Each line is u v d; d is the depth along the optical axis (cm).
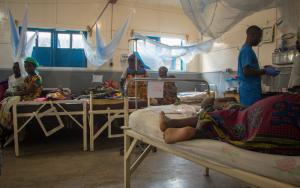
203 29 298
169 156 367
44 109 383
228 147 138
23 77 484
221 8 276
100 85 600
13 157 368
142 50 577
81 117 471
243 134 142
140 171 306
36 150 408
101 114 424
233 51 597
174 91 432
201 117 166
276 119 127
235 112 157
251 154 126
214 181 277
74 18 616
